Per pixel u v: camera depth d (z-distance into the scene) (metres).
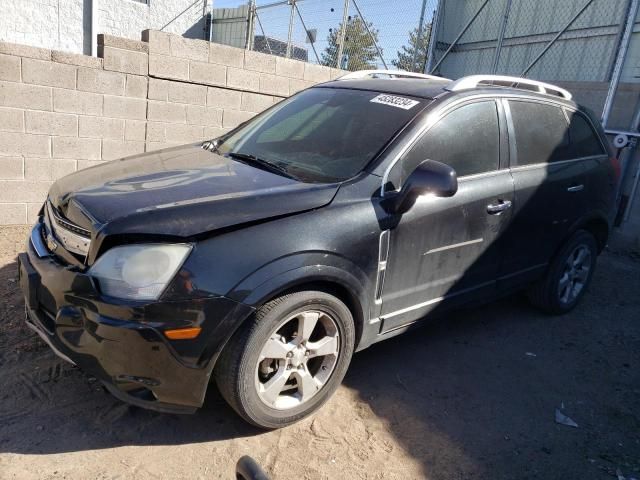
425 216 3.29
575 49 9.21
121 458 2.64
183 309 2.48
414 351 3.95
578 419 3.35
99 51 5.75
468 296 3.81
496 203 3.73
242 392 2.69
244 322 2.63
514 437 3.12
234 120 6.67
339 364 3.06
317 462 2.76
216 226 2.59
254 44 13.08
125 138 5.95
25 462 2.55
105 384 2.59
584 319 4.83
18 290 4.16
